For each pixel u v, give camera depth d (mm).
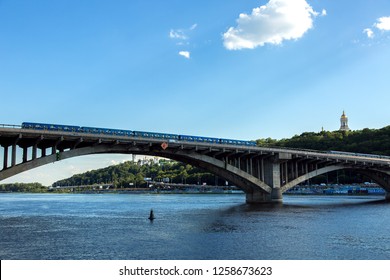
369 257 29406
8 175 61969
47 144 69688
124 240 37344
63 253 31344
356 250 32062
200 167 96125
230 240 36969
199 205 95750
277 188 99062
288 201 114750
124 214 68438
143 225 49688
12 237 39719
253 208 80812
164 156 87188
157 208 85000
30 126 63406
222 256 29781
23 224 51969
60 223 53031
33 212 76000
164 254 30625
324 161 110312
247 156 96812
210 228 45969
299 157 103375
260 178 98438
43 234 41844
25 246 34500
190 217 60406
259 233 41594
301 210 74438
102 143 73750
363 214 65125
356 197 154250
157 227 47375
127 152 79438
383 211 72000
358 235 40031
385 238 38094
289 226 47719
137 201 131250
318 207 83812
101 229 45812
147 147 79375
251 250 32062
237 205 92438
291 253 30859
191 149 84688
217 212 70312
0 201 146500
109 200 148000
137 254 30688
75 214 69688
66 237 39531
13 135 61562
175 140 80125
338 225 48656
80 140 68938
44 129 65188
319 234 40688
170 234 41156
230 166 90688
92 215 66938
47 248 33500
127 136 74375
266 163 100625
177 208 84000
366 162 120375
